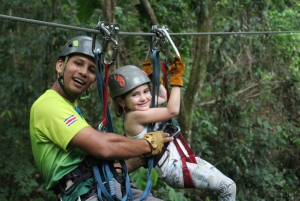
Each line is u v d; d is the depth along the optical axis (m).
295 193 9.55
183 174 2.75
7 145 8.57
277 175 9.08
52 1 7.39
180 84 2.76
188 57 8.35
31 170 8.58
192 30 8.42
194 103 6.70
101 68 2.54
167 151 2.78
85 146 2.44
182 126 6.41
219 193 2.77
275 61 10.29
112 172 2.57
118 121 7.02
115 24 2.58
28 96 7.82
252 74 9.87
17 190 8.75
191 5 7.01
